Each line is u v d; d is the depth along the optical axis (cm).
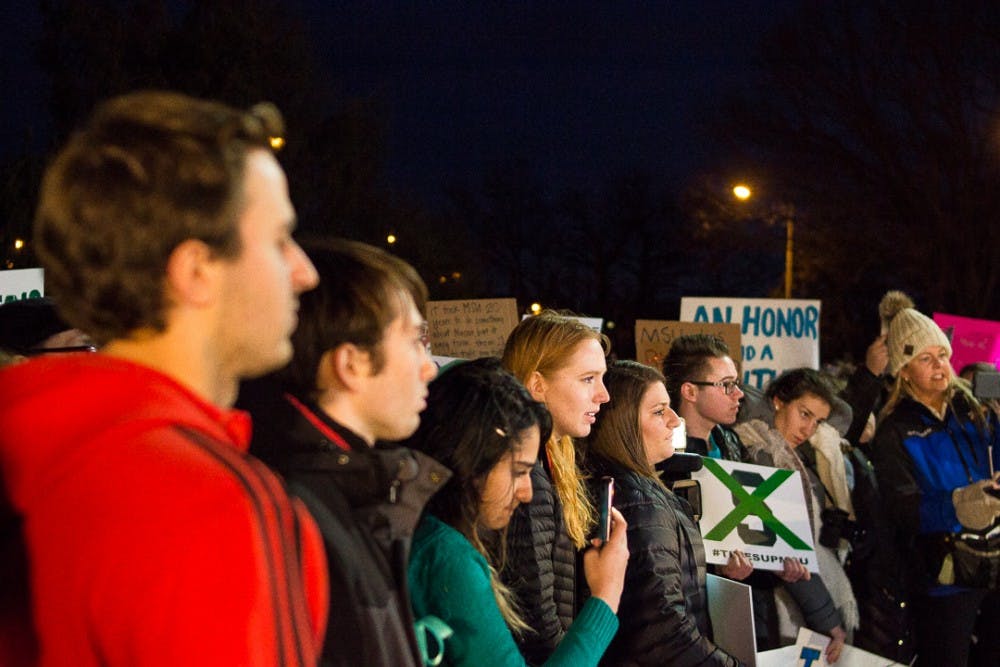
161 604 99
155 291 112
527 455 231
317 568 128
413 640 165
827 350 2667
